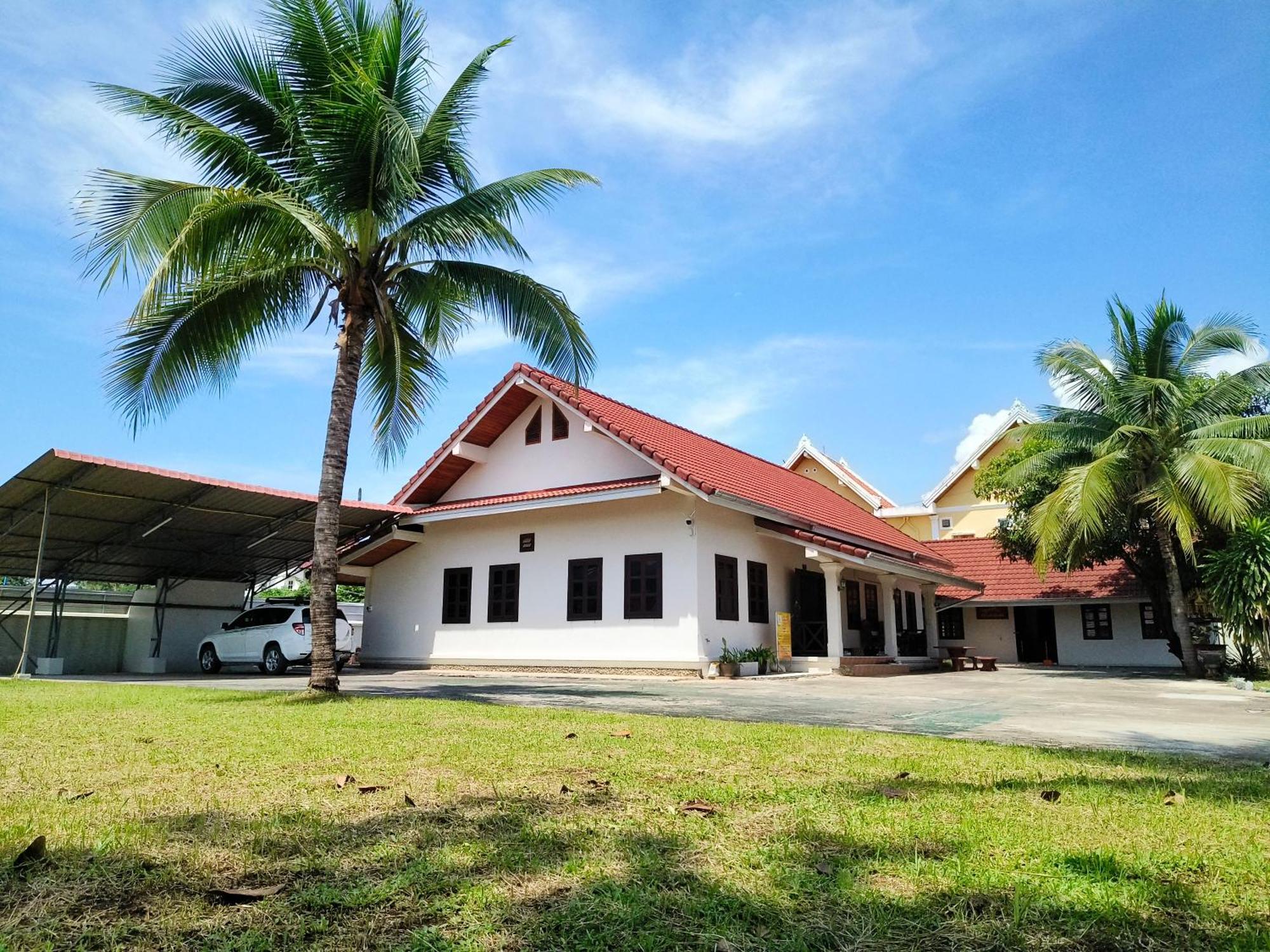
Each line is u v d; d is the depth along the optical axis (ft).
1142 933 8.19
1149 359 66.08
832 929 8.25
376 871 9.90
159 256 33.22
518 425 67.05
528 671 60.34
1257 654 58.39
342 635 61.26
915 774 16.05
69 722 23.71
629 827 11.82
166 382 37.99
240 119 36.99
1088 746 20.76
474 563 65.62
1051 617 90.74
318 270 39.01
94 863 10.07
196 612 69.72
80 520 56.24
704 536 55.57
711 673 52.31
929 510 115.85
